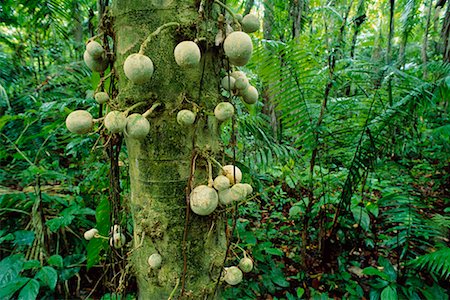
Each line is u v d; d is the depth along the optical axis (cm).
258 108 362
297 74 258
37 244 234
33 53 467
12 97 384
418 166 410
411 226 243
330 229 293
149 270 96
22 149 328
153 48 85
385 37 678
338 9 381
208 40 87
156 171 91
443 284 247
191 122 86
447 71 304
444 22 397
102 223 168
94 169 297
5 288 193
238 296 226
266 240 303
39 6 337
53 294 229
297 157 300
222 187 88
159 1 85
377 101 262
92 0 380
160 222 92
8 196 255
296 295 249
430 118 456
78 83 407
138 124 82
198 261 95
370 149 252
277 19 392
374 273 232
